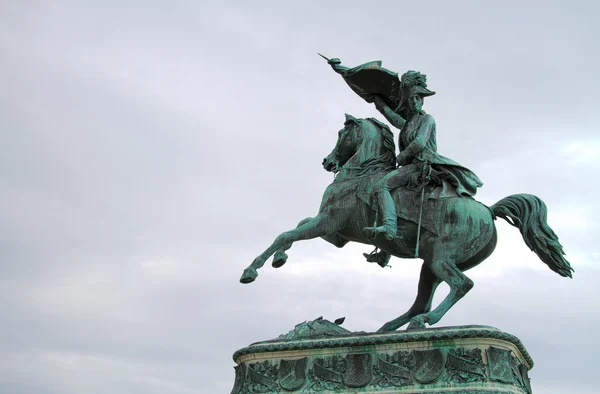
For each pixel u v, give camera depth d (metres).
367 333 6.98
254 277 7.54
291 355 7.05
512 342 6.68
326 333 7.24
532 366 7.40
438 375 6.47
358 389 6.66
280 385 6.95
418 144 7.62
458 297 7.21
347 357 6.83
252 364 7.18
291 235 7.74
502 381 6.39
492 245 7.59
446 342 6.58
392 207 7.48
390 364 6.66
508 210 7.62
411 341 6.66
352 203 7.77
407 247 7.62
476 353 6.47
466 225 7.38
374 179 7.73
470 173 7.68
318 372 6.85
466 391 6.32
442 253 7.36
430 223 7.43
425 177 7.50
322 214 7.87
